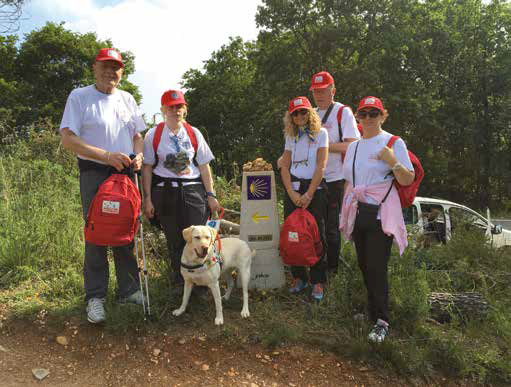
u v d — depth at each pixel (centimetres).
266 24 2334
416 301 400
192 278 355
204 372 316
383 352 349
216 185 700
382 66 2200
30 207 504
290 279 480
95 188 346
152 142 375
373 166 354
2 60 2670
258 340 353
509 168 2792
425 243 592
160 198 376
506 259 553
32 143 842
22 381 287
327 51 2212
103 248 352
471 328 400
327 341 362
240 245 397
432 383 342
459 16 2833
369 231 357
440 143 2794
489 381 353
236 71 3097
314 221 394
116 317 341
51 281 408
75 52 2712
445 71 2716
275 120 2197
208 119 3003
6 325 337
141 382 299
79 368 308
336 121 436
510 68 2642
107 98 350
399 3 2175
